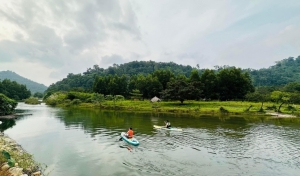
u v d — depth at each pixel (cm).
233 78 9269
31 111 6594
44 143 2492
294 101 6906
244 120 4456
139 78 11819
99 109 7362
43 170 1648
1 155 1595
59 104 9894
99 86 11625
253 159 1917
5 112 5250
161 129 3331
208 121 4266
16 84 15350
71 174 1569
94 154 2053
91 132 3120
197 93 7706
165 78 10812
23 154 1920
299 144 2441
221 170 1650
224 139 2662
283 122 4166
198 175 1545
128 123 3972
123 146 2339
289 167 1734
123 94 11531
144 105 7700
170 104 7850
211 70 9912
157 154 2045
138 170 1636
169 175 1538
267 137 2786
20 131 3234
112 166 1727
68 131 3203
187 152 2112
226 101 8681
